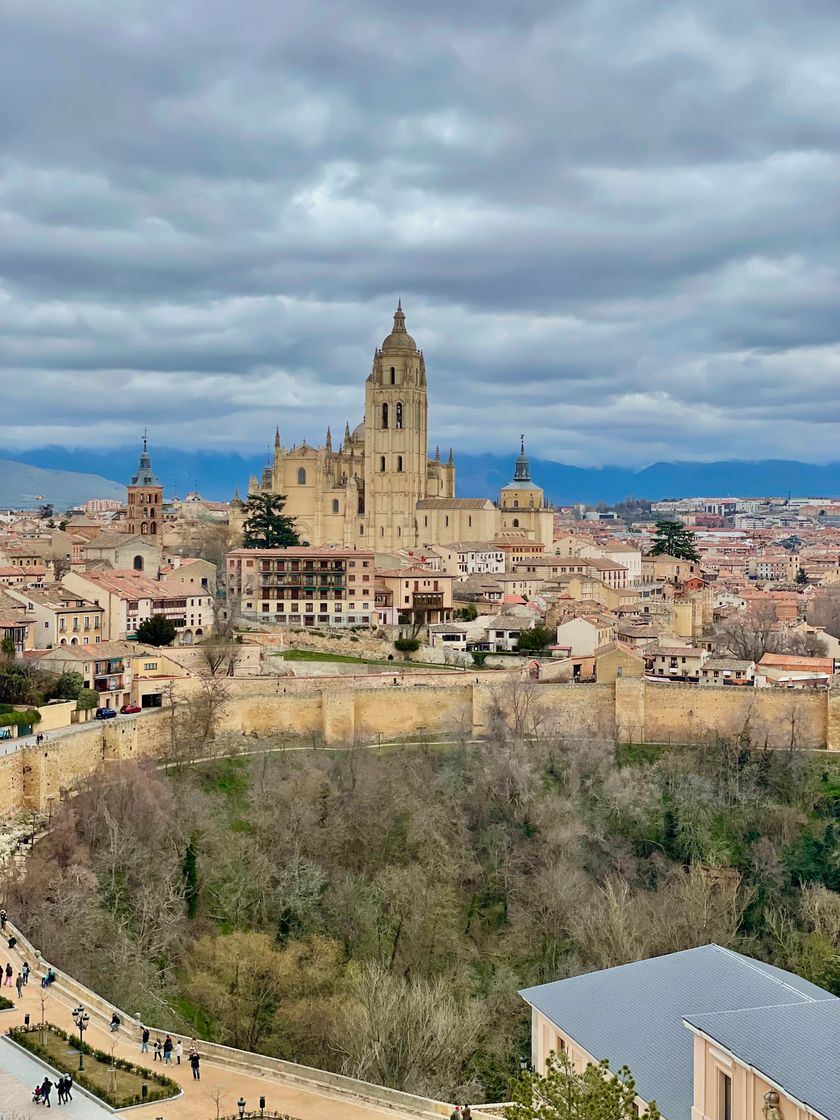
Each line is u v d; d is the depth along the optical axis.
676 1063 76.69
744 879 170.25
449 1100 101.62
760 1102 65.44
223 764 180.88
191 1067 87.12
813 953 138.25
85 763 163.38
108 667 191.62
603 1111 63.06
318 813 166.12
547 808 174.88
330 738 199.12
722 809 184.25
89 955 116.56
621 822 180.25
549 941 143.75
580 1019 85.44
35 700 173.38
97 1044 89.50
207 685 197.50
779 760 196.38
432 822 164.50
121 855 139.25
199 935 133.50
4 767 143.62
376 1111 82.25
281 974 120.56
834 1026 68.25
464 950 141.50
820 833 180.62
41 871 128.38
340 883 149.50
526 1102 66.94
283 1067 88.38
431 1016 110.50
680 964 88.94
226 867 146.75
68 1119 76.81
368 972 121.75
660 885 161.88
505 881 157.88
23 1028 89.50
